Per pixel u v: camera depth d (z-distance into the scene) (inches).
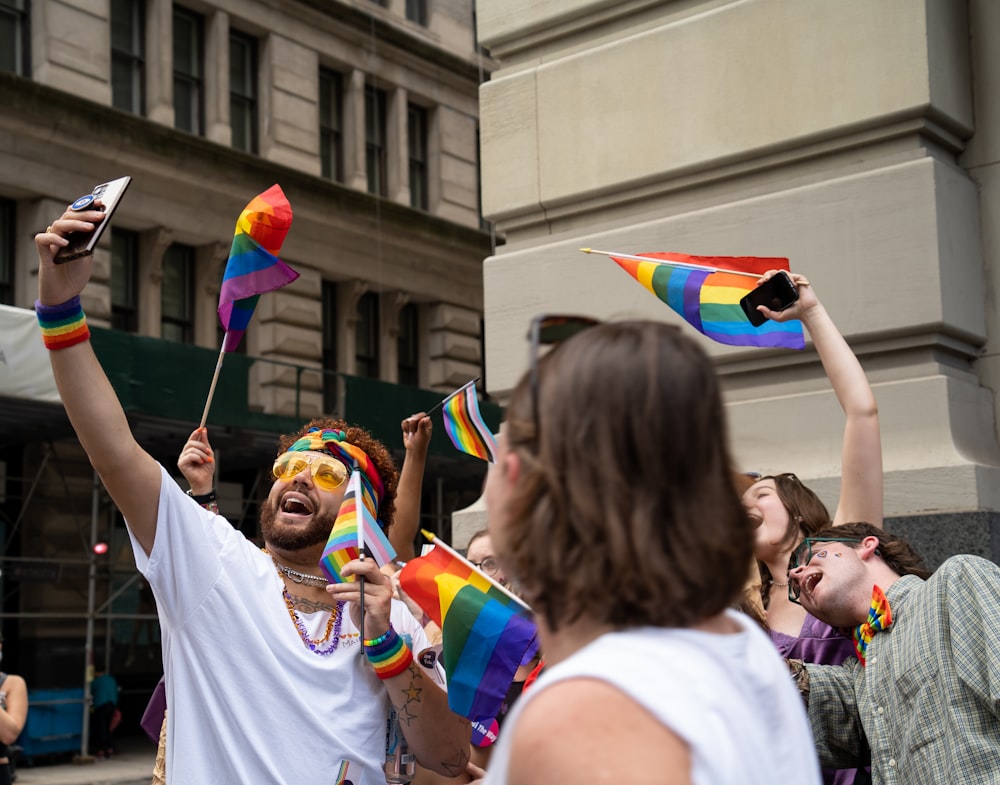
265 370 737.6
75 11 656.4
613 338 45.3
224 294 113.0
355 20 828.6
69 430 567.8
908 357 177.0
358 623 98.4
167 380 569.6
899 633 105.1
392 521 123.1
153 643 663.1
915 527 166.7
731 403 191.2
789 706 47.3
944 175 177.0
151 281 689.0
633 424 43.4
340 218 793.6
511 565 46.6
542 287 214.4
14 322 468.4
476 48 935.7
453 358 881.5
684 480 43.7
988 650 96.6
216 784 94.6
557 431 44.4
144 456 95.5
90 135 642.8
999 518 163.6
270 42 774.5
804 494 128.5
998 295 182.1
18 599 605.3
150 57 705.6
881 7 180.5
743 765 41.6
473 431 123.0
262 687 95.7
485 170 226.8
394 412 714.8
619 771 38.5
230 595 97.2
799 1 189.0
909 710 102.3
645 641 43.2
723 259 135.0
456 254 889.5
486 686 91.8
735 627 49.1
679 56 201.9
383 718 100.8
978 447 175.6
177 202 692.7
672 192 204.1
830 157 187.3
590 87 213.2
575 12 216.7
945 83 179.6
